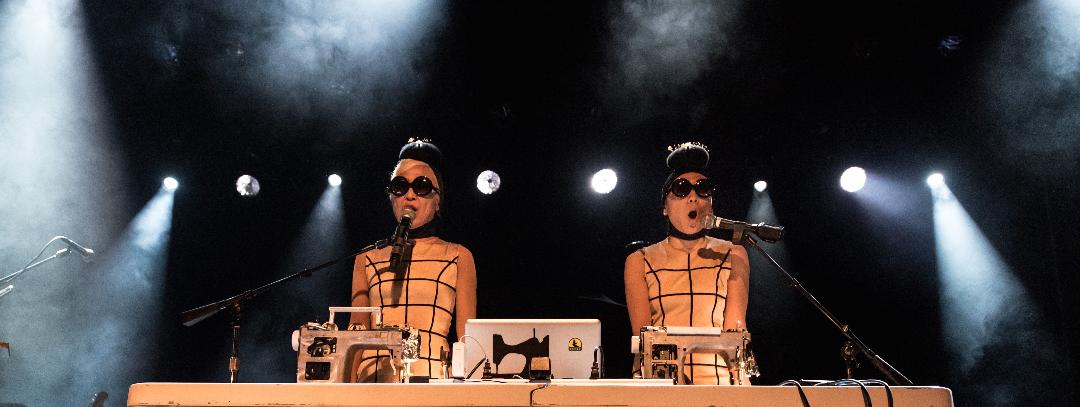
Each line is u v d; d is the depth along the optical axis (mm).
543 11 6660
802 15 6465
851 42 6480
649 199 6551
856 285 6496
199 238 7004
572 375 2912
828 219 6555
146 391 2230
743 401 2158
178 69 6734
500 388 2193
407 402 2191
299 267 6883
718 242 4250
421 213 4199
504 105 6770
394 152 6859
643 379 2594
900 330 6438
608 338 6059
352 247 6875
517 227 6609
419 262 4141
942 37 6355
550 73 6781
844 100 6594
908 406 2154
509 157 6734
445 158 6754
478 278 6516
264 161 6961
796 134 6613
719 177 6602
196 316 3330
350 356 2838
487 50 6781
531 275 6508
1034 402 6199
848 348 3402
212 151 6957
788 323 6512
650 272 4234
